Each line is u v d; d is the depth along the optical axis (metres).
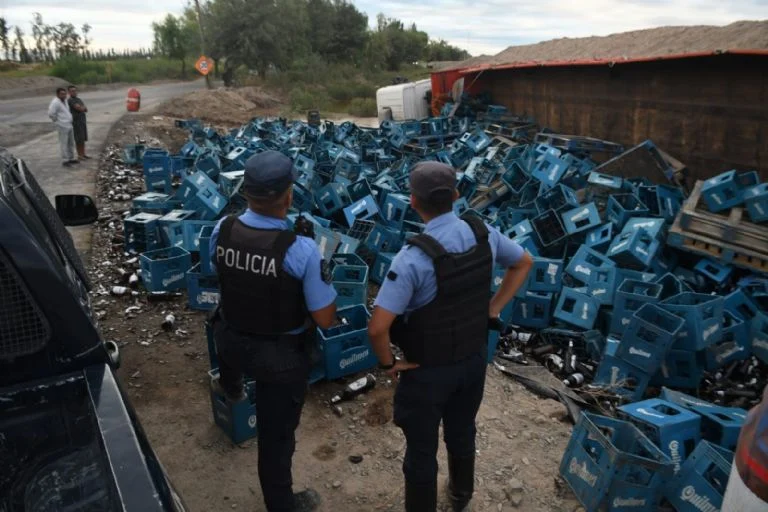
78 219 3.72
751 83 8.84
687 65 9.98
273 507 2.98
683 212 6.59
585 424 3.38
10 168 2.51
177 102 25.50
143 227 6.75
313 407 4.18
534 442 3.93
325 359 4.32
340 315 4.55
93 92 38.34
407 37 69.25
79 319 1.92
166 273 5.81
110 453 1.63
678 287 5.48
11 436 1.77
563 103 13.87
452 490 3.17
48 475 1.66
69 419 1.82
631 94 11.49
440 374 2.61
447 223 2.54
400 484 3.51
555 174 8.32
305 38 50.25
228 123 23.73
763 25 12.19
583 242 6.82
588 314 5.39
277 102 33.56
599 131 12.63
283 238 2.48
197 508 3.27
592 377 4.91
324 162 9.95
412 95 21.28
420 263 2.45
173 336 5.12
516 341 5.50
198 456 3.67
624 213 6.94
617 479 3.11
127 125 18.53
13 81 37.28
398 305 2.46
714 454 3.05
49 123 18.73
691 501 3.06
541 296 5.62
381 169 11.27
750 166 9.02
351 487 3.47
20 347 1.86
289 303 2.54
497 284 5.34
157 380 4.47
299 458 3.69
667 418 3.48
